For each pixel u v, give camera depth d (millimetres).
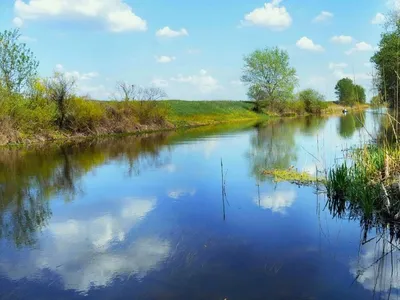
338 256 7727
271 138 30875
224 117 62219
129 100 43812
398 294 6191
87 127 36812
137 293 6398
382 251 7984
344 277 6820
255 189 13508
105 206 11898
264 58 73750
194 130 42719
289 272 7004
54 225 10180
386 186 10266
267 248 8148
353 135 30625
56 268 7500
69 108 35844
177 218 10422
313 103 81125
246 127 45531
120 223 10172
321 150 22328
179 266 7355
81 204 12203
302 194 12695
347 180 12023
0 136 29188
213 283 6637
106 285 6715
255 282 6645
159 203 12055
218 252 7969
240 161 19797
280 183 14375
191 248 8227
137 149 25828
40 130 32750
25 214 11273
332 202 11648
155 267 7340
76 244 8742
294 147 24594
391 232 9125
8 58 29812
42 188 14625
